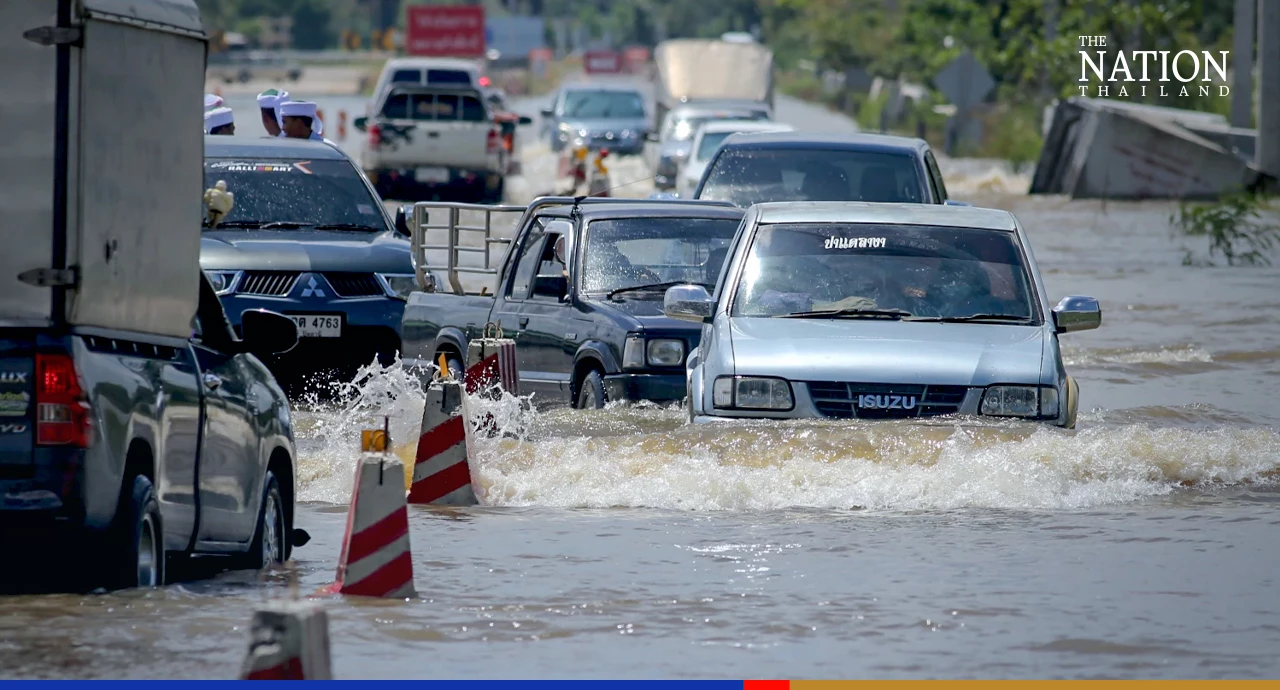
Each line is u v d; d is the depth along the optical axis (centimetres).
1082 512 2788
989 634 2008
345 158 4691
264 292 4256
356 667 1853
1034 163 14712
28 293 1978
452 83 11444
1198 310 6012
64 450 1964
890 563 2391
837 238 3356
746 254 3341
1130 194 11656
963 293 3275
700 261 3888
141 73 2122
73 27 1998
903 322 3209
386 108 10419
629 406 3594
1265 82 11694
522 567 2364
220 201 2781
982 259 3334
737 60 14500
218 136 4747
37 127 1991
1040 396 3062
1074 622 2062
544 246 3975
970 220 3409
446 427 2912
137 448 2089
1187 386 4403
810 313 3228
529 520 2739
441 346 4134
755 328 3170
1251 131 12419
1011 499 2872
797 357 3064
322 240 4381
